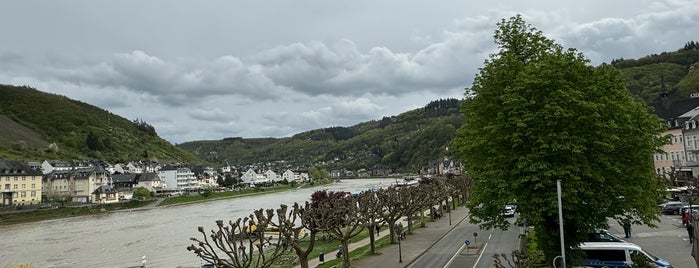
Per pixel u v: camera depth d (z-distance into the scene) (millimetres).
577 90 29750
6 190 147125
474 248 50375
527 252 38625
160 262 59312
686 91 172125
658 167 104438
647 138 30672
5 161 153000
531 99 30062
